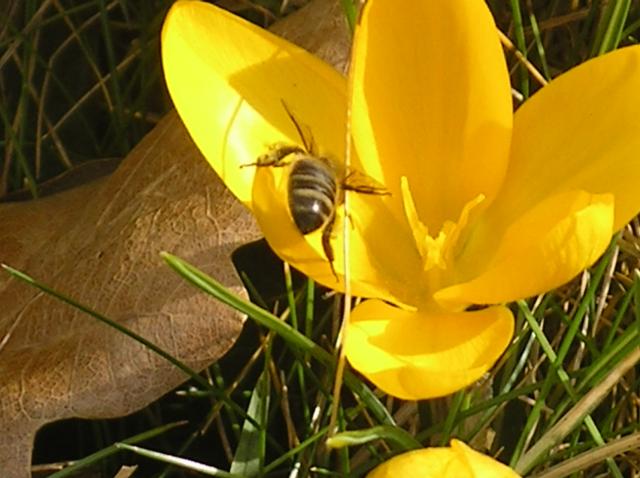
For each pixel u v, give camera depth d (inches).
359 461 6.1
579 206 5.1
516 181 5.7
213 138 5.5
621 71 5.4
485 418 6.0
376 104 5.7
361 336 5.3
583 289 6.5
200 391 6.3
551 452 6.1
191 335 5.9
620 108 5.4
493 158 5.6
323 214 5.4
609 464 5.9
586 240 4.8
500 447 6.2
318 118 5.8
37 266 6.5
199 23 5.6
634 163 5.3
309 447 6.1
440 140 5.8
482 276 5.2
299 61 5.8
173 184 6.3
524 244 5.4
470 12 5.5
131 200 6.4
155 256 6.1
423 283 5.8
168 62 5.4
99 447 6.5
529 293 5.1
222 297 5.3
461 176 5.8
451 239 5.6
